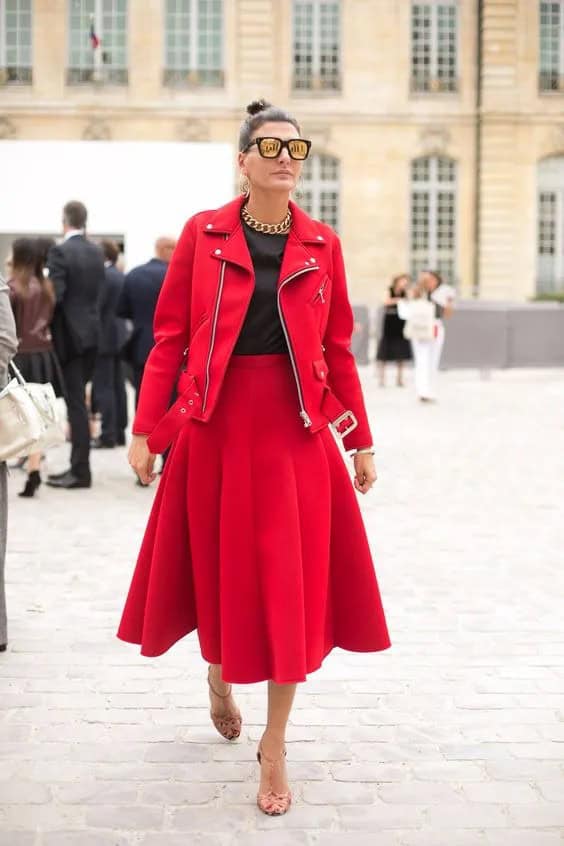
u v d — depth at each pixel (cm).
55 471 1121
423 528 866
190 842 369
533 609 646
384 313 2078
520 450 1288
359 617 405
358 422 412
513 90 3975
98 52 3862
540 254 4066
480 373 2428
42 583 694
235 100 3900
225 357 382
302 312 386
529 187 4022
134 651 563
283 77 3953
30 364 955
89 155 1744
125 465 1165
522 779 419
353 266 4025
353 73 3966
